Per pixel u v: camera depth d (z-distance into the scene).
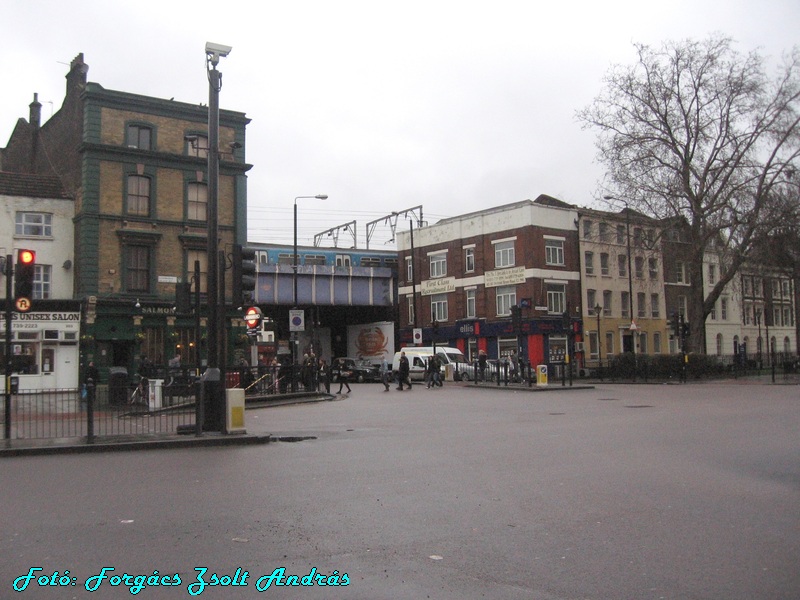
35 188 37.06
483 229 52.25
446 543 6.28
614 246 54.06
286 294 52.16
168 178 37.22
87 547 6.20
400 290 58.66
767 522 6.93
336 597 4.97
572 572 5.46
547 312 49.19
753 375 43.41
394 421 17.62
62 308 34.75
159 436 13.98
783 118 38.09
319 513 7.41
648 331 56.38
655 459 10.76
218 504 7.88
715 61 38.91
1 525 6.98
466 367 42.56
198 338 19.70
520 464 10.44
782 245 39.50
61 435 14.64
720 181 40.28
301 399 26.28
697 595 4.95
